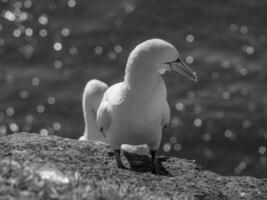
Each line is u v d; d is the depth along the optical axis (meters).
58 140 11.04
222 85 28.92
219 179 10.42
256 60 30.81
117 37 33.06
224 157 24.59
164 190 9.40
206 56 31.05
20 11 34.84
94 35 33.12
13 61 31.11
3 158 9.06
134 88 10.41
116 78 29.92
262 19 34.12
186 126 26.06
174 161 11.09
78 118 27.23
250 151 24.97
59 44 32.28
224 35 32.78
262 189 10.19
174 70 10.90
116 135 10.72
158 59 10.48
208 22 33.94
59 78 29.69
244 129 26.03
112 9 35.16
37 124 26.81
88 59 31.20
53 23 34.06
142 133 10.63
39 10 35.00
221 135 25.66
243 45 31.97
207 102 27.67
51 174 8.34
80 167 9.74
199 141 25.34
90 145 11.05
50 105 27.91
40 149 10.52
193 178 10.27
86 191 7.79
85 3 35.59
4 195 7.40
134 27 33.84
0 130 26.41
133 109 10.43
